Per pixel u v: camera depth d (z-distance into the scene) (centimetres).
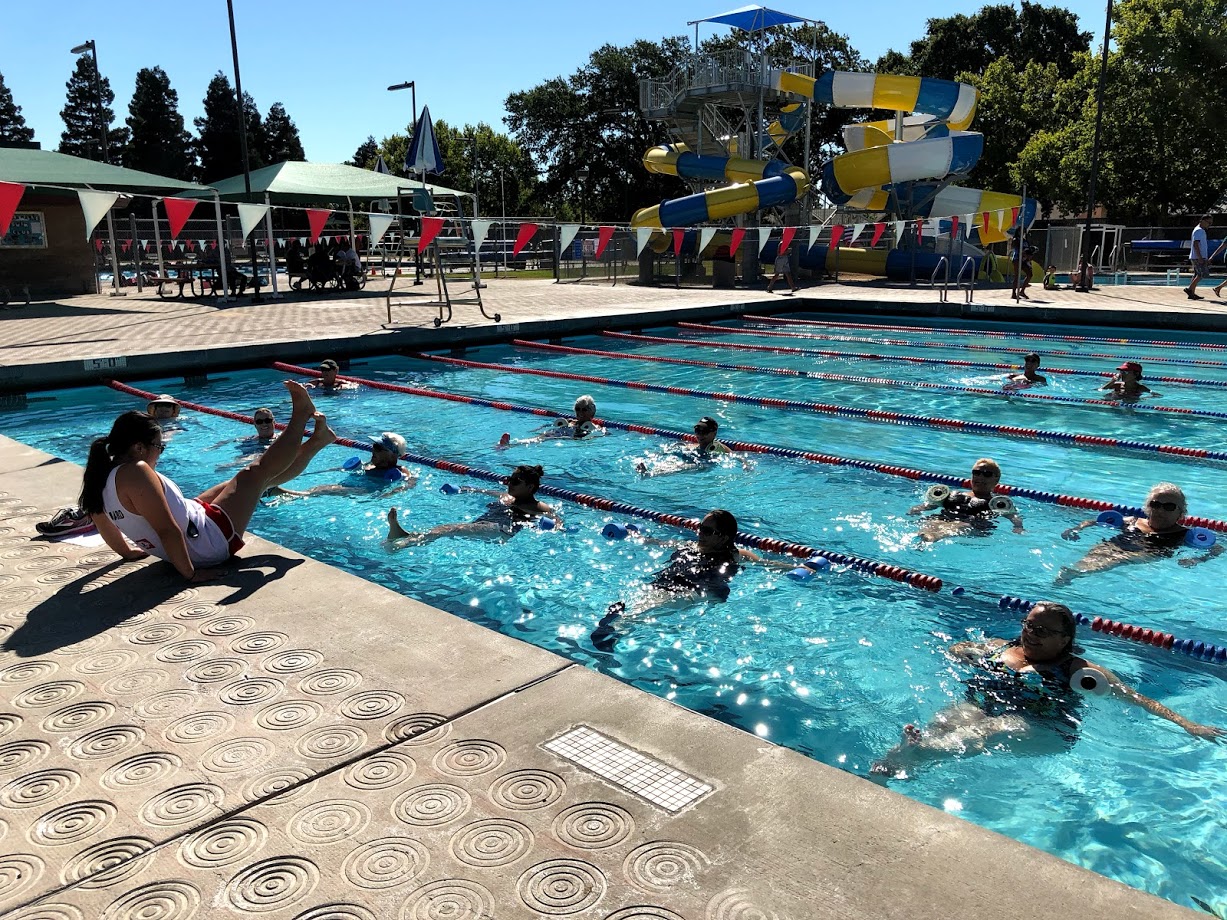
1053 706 356
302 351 1259
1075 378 1165
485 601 474
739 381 1166
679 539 564
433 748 249
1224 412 934
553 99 5081
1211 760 323
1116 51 3112
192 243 2686
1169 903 189
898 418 934
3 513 475
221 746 251
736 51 2775
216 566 404
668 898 190
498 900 190
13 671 298
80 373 1079
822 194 2719
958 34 4706
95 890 194
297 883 196
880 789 231
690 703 369
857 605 466
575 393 1092
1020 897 190
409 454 790
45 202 2103
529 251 3559
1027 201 2492
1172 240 2881
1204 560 526
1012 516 594
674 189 5000
